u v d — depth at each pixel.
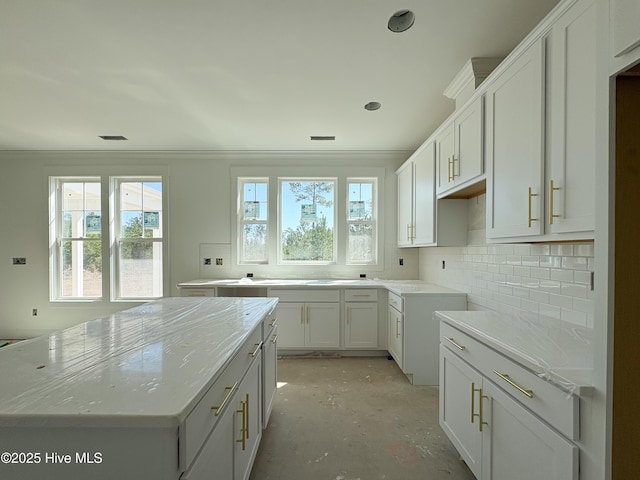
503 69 1.58
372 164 3.94
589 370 0.96
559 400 0.94
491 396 1.28
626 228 0.85
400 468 1.64
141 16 1.62
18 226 3.96
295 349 3.36
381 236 3.92
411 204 3.23
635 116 0.85
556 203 1.23
